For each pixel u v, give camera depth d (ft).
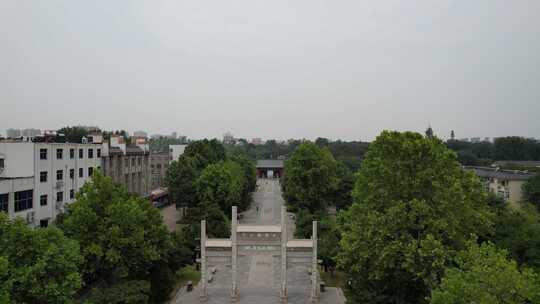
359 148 550.77
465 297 67.36
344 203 236.63
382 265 98.43
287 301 126.00
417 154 105.70
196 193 230.89
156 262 122.62
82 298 105.81
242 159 345.51
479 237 123.34
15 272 72.33
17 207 151.02
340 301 126.31
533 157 451.53
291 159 252.83
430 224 97.60
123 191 128.06
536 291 65.67
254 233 127.65
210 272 150.20
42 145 165.48
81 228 105.40
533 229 110.52
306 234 176.14
